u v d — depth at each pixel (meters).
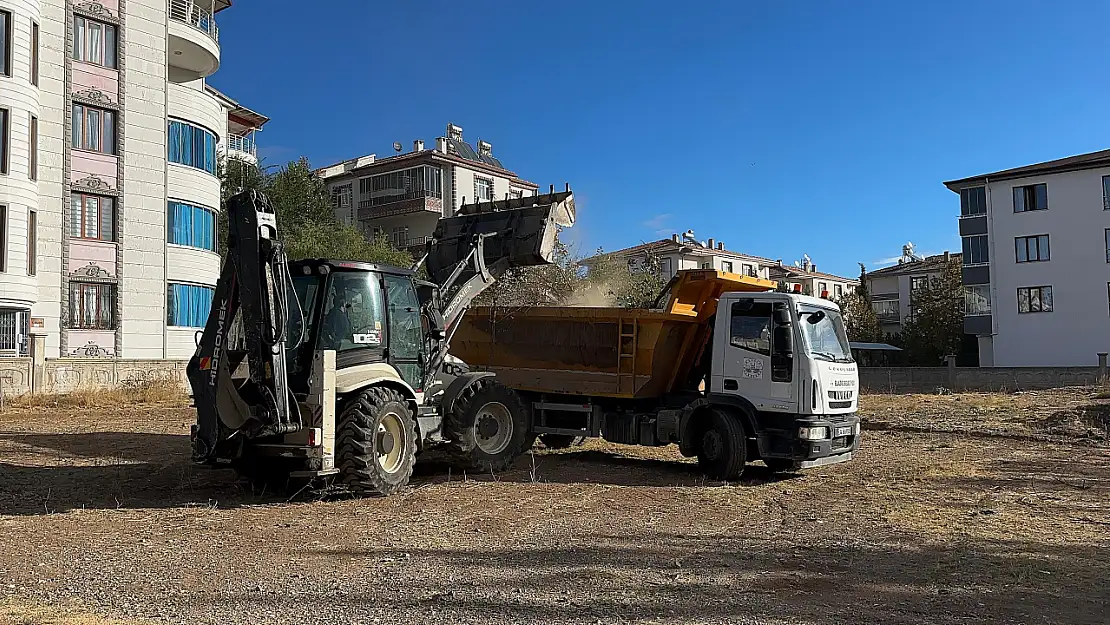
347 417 9.02
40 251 25.50
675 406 11.80
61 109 26.12
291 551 6.73
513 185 56.66
